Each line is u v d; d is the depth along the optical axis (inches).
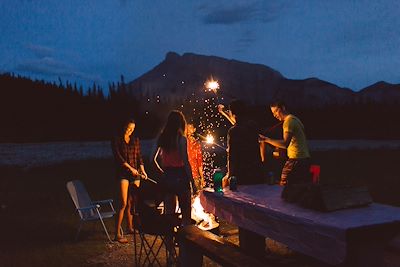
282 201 175.2
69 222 354.3
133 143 294.2
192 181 230.4
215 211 203.9
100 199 468.4
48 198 486.6
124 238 286.2
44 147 1684.3
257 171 232.2
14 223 355.6
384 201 407.8
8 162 1016.9
